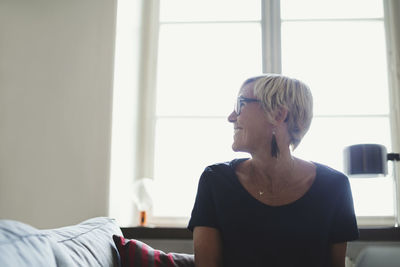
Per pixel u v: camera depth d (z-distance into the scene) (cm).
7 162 214
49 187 211
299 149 240
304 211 101
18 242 72
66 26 225
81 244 108
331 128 243
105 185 207
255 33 257
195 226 107
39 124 216
